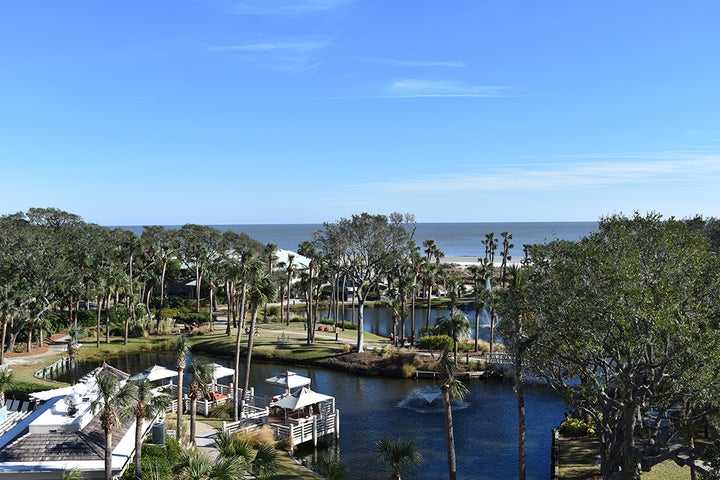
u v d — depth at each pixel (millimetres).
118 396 26625
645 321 24750
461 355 65688
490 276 95250
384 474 35719
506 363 59312
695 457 24547
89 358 70250
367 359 65500
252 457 29594
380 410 49906
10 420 37656
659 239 28000
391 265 73500
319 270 91875
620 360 29000
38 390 48031
